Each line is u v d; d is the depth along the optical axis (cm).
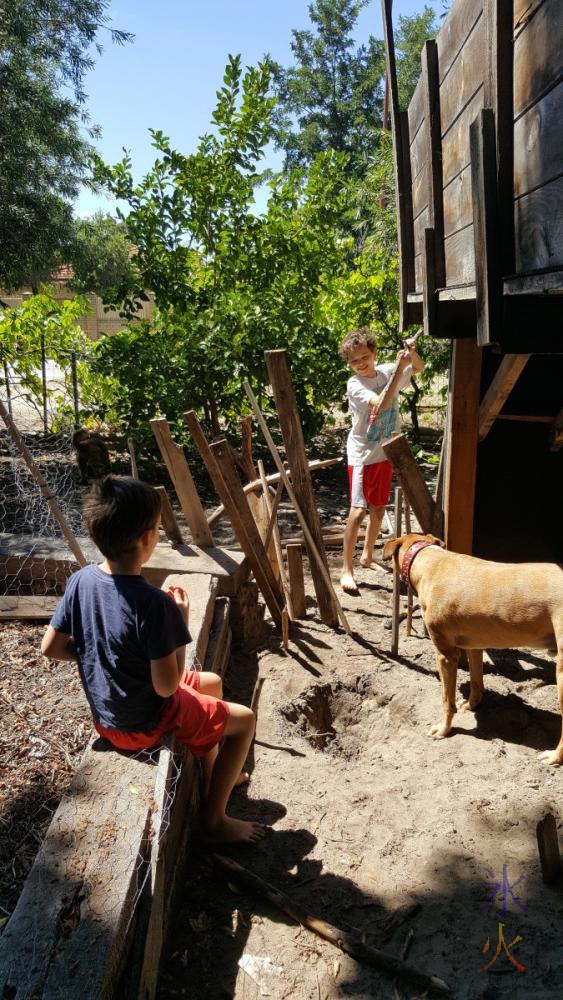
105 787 248
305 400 1008
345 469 1001
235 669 451
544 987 239
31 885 212
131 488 241
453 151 354
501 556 557
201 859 302
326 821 322
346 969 250
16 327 1096
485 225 261
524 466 530
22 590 493
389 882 288
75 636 254
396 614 454
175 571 469
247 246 1054
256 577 475
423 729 392
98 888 210
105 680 250
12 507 698
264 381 965
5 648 424
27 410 1267
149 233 1020
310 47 4356
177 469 491
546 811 317
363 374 559
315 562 489
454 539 449
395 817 322
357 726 422
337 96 4425
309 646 477
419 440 1078
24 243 1018
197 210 1062
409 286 499
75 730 347
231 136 1052
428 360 1011
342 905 278
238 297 959
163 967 248
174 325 963
